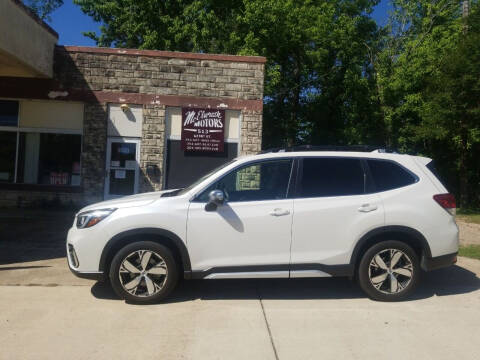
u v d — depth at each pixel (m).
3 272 6.33
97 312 4.79
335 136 22.19
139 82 12.83
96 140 12.77
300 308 4.99
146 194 5.94
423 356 3.77
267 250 5.07
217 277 5.05
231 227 5.04
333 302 5.21
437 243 5.19
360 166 5.36
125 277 5.04
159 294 5.03
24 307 4.90
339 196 5.21
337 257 5.11
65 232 9.68
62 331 4.25
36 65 11.72
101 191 12.77
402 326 4.46
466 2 17.11
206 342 4.03
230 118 13.06
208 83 12.94
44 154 13.02
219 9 21.44
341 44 20.28
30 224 10.66
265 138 22.44
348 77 20.34
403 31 21.72
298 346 3.96
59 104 12.95
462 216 14.98
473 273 6.60
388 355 3.78
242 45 19.67
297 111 22.70
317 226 5.10
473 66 15.59
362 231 5.11
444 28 19.75
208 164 13.00
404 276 5.23
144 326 4.40
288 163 5.37
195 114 12.91
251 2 19.36
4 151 13.02
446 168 21.30
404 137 20.53
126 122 12.84
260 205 5.11
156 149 12.83
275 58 21.03
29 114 12.96
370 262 5.16
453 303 5.21
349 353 3.82
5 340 4.02
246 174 5.32
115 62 12.78
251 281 6.06
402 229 5.14
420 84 19.03
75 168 13.00
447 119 16.64
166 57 12.84
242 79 13.02
